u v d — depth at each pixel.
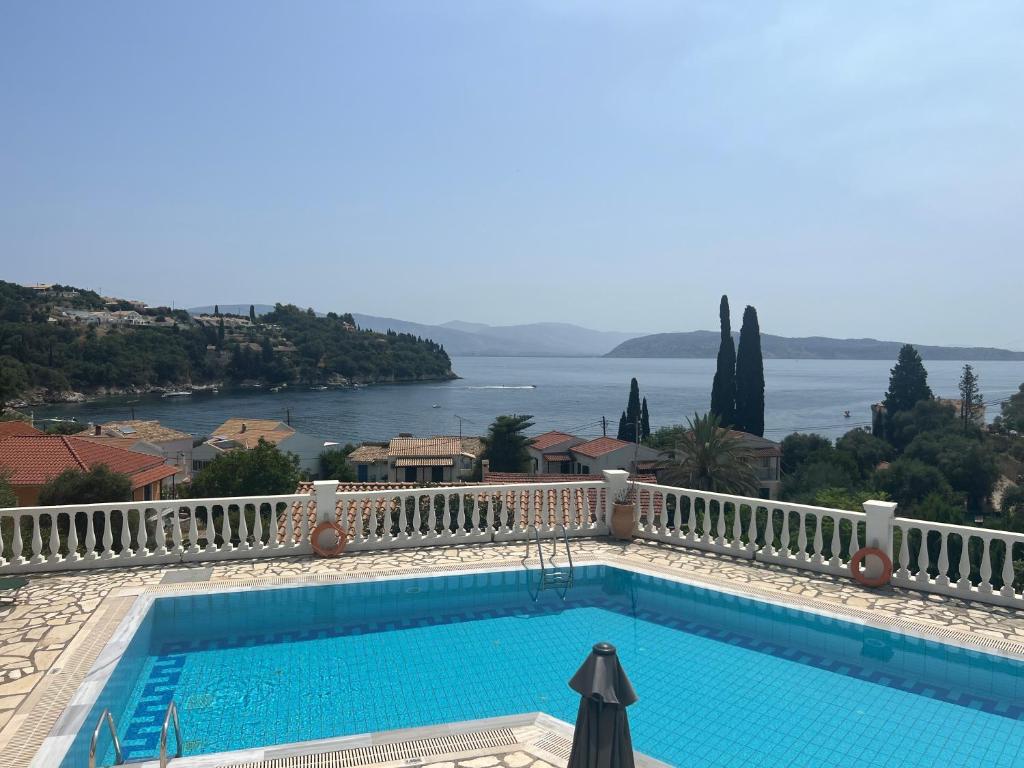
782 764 6.07
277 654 8.39
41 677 6.77
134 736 6.44
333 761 5.50
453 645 8.73
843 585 10.09
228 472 35.44
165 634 8.99
